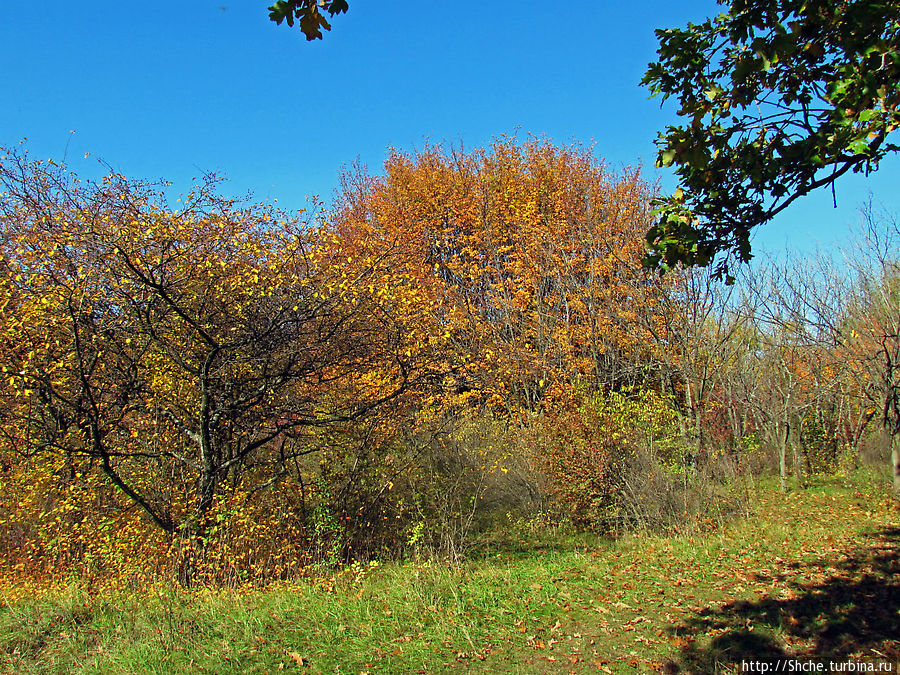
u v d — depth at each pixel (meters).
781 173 3.63
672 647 5.26
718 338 13.32
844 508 11.23
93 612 6.16
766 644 5.14
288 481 9.73
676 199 3.85
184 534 7.93
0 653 5.36
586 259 19.08
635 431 11.88
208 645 5.34
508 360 14.81
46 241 7.45
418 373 9.98
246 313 8.52
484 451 12.78
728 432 15.48
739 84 3.36
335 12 2.77
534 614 6.19
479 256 19.98
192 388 8.81
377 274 9.16
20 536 8.29
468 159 24.39
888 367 11.98
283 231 8.60
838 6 3.19
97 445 7.58
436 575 7.35
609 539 11.04
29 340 7.54
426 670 4.93
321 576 8.09
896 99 3.14
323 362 9.15
